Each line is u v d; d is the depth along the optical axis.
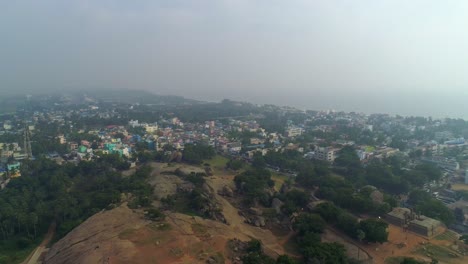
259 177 182.75
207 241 104.38
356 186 188.88
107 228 109.62
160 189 160.50
